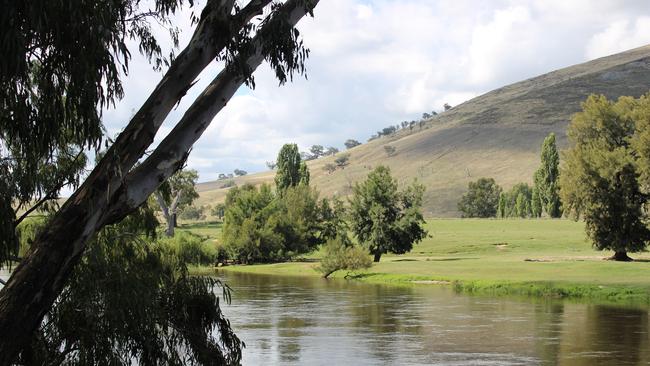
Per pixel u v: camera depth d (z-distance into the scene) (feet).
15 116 33.55
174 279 48.14
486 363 83.66
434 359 86.38
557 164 547.08
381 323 117.08
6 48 28.91
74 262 36.27
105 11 32.78
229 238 298.15
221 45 38.68
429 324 116.16
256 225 300.40
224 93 40.09
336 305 143.43
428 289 178.81
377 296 161.17
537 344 96.73
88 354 40.55
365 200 270.26
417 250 328.70
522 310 134.00
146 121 37.91
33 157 39.45
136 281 42.96
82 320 41.11
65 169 47.80
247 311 133.39
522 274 195.31
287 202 318.45
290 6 40.09
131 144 37.60
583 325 113.91
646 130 228.43
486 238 370.32
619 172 230.89
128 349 42.93
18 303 34.12
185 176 253.85
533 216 572.92
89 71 32.37
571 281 171.73
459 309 136.15
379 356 88.07
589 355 88.38
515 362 84.43
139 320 42.11
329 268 224.12
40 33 31.30
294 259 321.32
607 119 239.09
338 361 84.79
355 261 221.05
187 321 46.57
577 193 234.79
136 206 38.32
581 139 245.04
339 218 317.22
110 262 43.47
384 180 269.44
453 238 373.40
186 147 39.42
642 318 121.49
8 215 36.65
